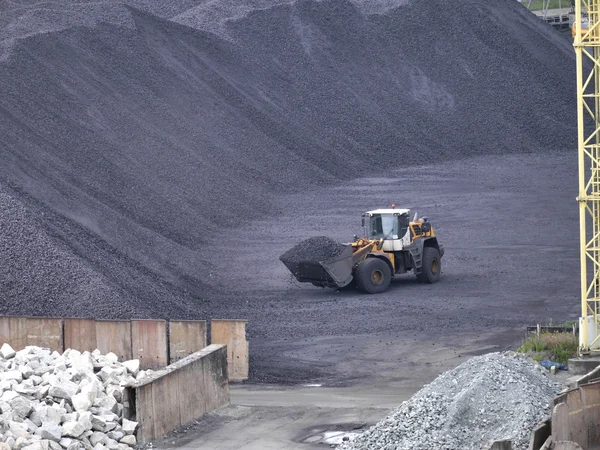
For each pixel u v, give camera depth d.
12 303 70.00
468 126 184.75
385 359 64.69
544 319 74.31
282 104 169.25
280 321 76.81
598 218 58.38
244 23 189.25
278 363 64.69
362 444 44.16
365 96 183.00
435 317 76.31
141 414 47.12
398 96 187.25
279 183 143.00
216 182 130.00
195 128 143.12
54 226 85.00
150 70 150.88
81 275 73.44
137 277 82.25
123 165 118.19
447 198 136.75
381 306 80.88
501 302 81.06
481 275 93.00
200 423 50.78
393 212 88.69
